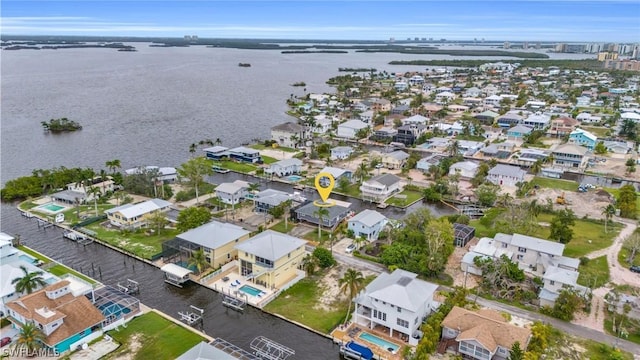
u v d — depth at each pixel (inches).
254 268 3764.8
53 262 4074.8
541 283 3563.0
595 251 4335.6
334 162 7352.4
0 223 4995.1
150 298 3590.1
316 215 4697.3
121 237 4613.7
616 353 2787.9
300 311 3403.1
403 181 6486.2
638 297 3363.7
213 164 7160.4
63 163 7224.4
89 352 2886.3
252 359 2795.3
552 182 6437.0
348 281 3230.8
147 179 5812.0
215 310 3449.8
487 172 6432.1
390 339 3078.2
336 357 2945.4
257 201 5260.8
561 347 2960.1
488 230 4810.5
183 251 4033.0
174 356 2866.6
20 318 3043.8
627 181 6525.6
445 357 2851.9
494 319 3021.7
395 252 3991.1
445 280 3796.8
